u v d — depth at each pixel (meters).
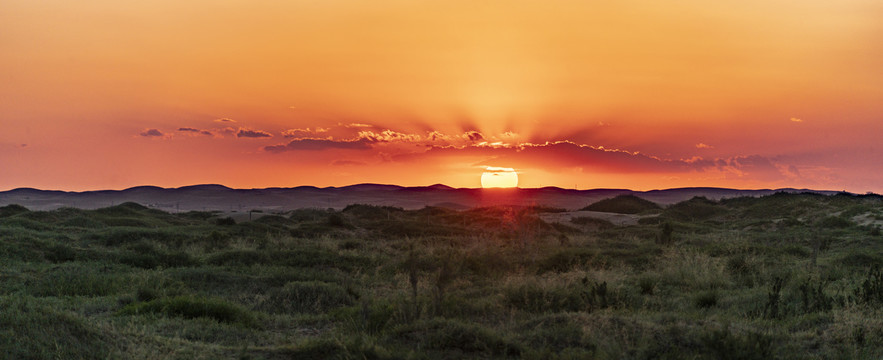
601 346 8.32
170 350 8.26
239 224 38.19
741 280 16.42
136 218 41.91
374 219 52.66
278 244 28.11
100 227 36.38
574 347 8.45
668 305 12.62
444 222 52.84
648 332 8.83
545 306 11.91
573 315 10.18
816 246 22.66
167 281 16.02
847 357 7.81
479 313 11.78
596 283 13.76
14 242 19.72
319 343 8.34
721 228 43.91
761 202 54.91
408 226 40.72
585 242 30.56
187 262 20.92
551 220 56.59
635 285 15.38
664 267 18.22
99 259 19.88
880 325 8.96
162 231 29.30
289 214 62.00
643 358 7.76
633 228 43.59
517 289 12.99
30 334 7.55
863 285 11.36
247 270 19.47
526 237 24.66
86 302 12.48
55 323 8.05
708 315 11.21
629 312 11.04
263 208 161.88
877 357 7.83
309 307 13.93
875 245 25.16
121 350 7.90
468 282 16.59
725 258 19.31
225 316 11.54
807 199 50.34
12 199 177.75
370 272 20.45
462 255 18.48
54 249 19.86
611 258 20.83
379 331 10.12
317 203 187.62
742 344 7.72
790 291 13.01
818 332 9.17
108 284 15.20
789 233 33.72
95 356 7.43
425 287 15.84
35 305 9.05
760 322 10.09
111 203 172.25
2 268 15.73
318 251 23.22
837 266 17.55
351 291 15.60
